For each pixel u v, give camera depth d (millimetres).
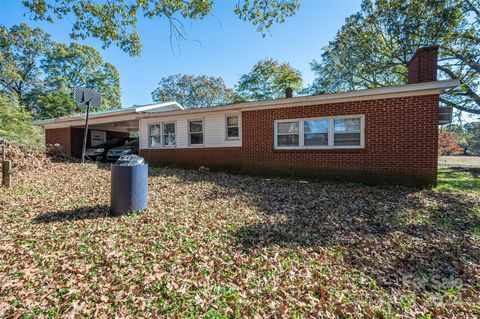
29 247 3316
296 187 7613
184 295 2436
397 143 7508
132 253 3217
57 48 26094
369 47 18109
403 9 15594
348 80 21500
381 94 7586
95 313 2162
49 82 26469
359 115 8023
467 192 6750
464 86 14695
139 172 4848
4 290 2424
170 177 8977
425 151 7180
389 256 3338
